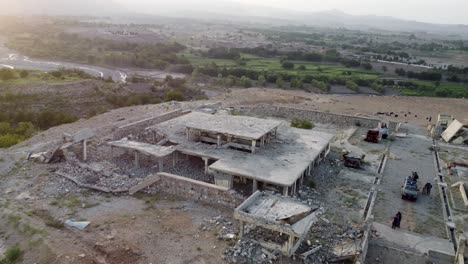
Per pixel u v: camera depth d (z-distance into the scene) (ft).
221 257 63.57
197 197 83.76
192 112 135.03
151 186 87.66
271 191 84.02
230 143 103.81
